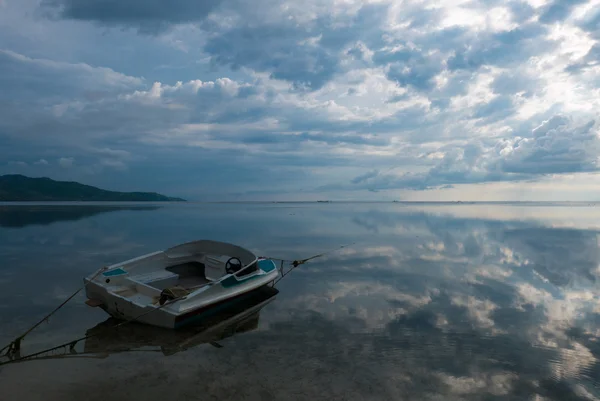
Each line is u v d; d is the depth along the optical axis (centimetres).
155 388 641
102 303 1000
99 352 793
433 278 1491
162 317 895
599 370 720
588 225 4169
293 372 704
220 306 1023
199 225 3859
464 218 5597
